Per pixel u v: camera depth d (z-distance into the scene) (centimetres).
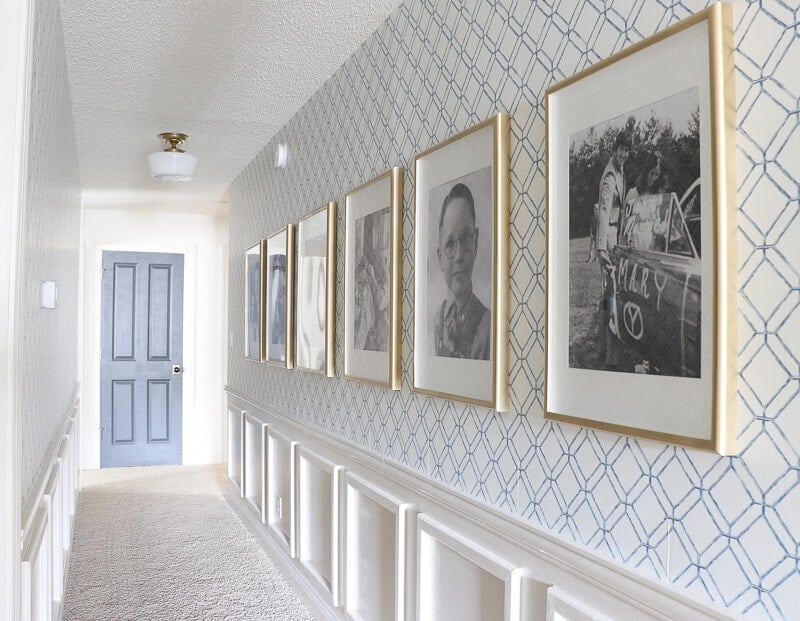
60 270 259
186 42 240
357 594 243
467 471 168
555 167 132
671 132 105
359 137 243
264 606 296
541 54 140
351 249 246
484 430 160
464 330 167
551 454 136
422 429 192
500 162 149
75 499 416
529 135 144
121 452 615
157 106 313
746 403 94
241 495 437
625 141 115
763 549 91
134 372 620
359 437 240
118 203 574
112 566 343
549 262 133
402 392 205
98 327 606
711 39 96
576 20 129
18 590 118
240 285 460
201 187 509
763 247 91
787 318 88
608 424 117
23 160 120
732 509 96
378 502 215
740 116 95
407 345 202
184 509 460
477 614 162
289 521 338
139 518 436
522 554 143
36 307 162
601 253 120
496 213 149
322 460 273
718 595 98
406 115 204
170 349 630
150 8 215
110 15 220
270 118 333
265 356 379
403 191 206
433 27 187
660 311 107
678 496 105
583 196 125
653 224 109
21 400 125
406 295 203
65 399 314
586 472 126
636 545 113
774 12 90
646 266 110
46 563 178
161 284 628
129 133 358
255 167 414
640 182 111
